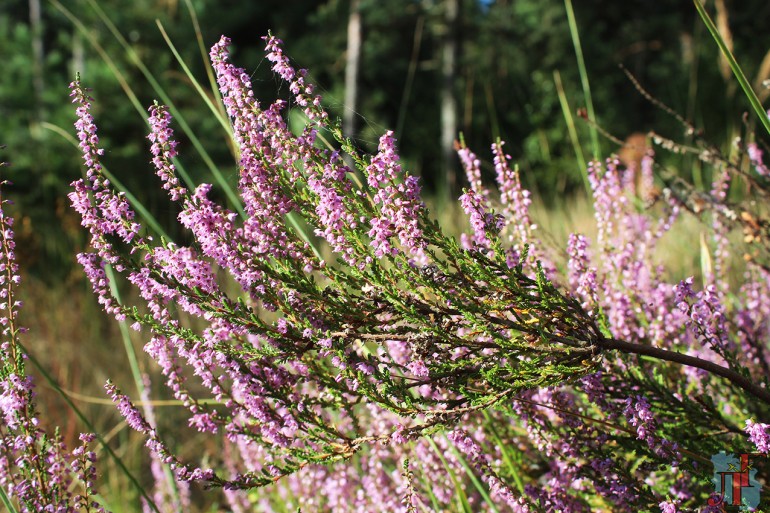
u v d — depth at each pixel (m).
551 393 2.12
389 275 1.77
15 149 15.52
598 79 23.00
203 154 2.67
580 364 1.72
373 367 1.73
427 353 1.71
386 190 1.68
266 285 1.77
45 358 6.13
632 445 2.02
